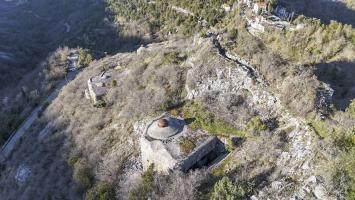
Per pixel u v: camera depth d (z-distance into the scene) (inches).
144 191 1397.6
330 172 1078.4
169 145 1487.5
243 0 2765.7
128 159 1705.2
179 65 2081.7
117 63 2795.3
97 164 1784.0
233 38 2064.5
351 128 1211.2
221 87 1748.3
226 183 1190.3
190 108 1743.4
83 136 2037.4
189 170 1424.7
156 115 1803.6
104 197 1496.1
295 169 1215.6
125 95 2154.3
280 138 1368.1
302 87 1465.3
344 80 1797.5
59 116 2480.3
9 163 2357.3
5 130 2842.0
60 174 1935.3
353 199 1017.5
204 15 3267.7
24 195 1952.5
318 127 1305.4
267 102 1565.0
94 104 2244.1
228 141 1485.0
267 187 1191.6
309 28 2048.5
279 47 1978.3
